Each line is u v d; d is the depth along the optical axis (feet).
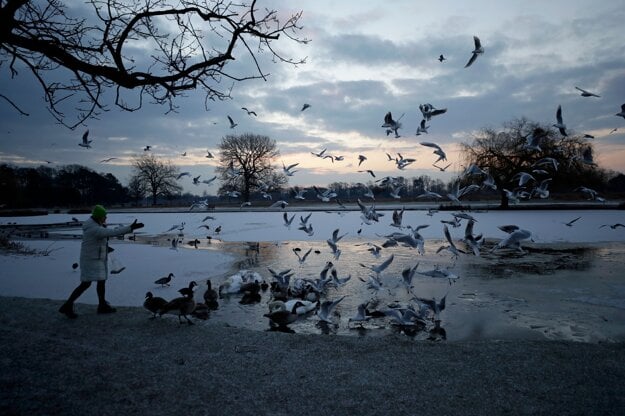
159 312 29.96
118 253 73.72
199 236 104.37
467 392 19.07
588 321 35.55
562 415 17.10
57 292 44.04
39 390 18.11
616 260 65.21
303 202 288.71
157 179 332.80
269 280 52.47
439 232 100.83
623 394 19.08
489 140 176.04
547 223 117.29
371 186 48.98
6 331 26.00
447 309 39.17
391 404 17.79
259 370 21.25
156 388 18.72
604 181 185.88
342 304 41.50
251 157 230.27
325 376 20.63
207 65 22.31
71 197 313.73
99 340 25.32
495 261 64.59
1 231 105.91
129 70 22.72
